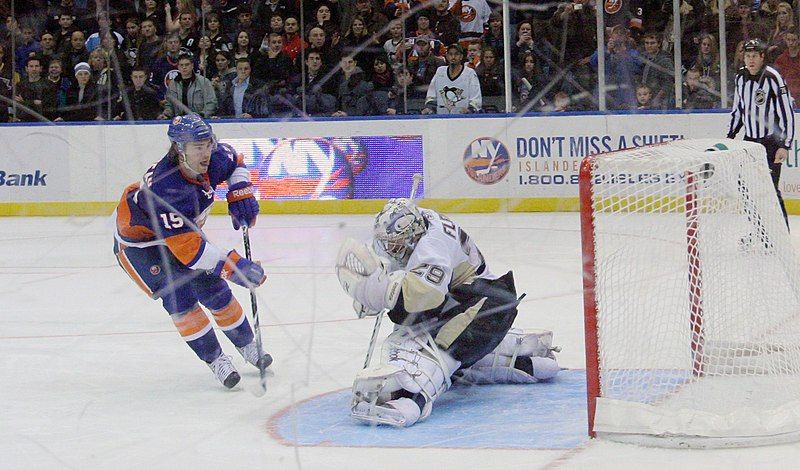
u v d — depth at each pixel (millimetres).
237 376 8656
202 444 7031
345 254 7656
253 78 24172
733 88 22469
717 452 6523
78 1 24469
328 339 10680
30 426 7637
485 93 23703
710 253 7750
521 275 14562
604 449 6625
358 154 24062
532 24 22938
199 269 8766
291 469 6387
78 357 10195
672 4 22234
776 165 17703
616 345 7750
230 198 9117
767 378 7680
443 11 23516
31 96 24859
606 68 22719
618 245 11852
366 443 6906
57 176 25000
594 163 7020
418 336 7637
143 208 8609
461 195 23828
